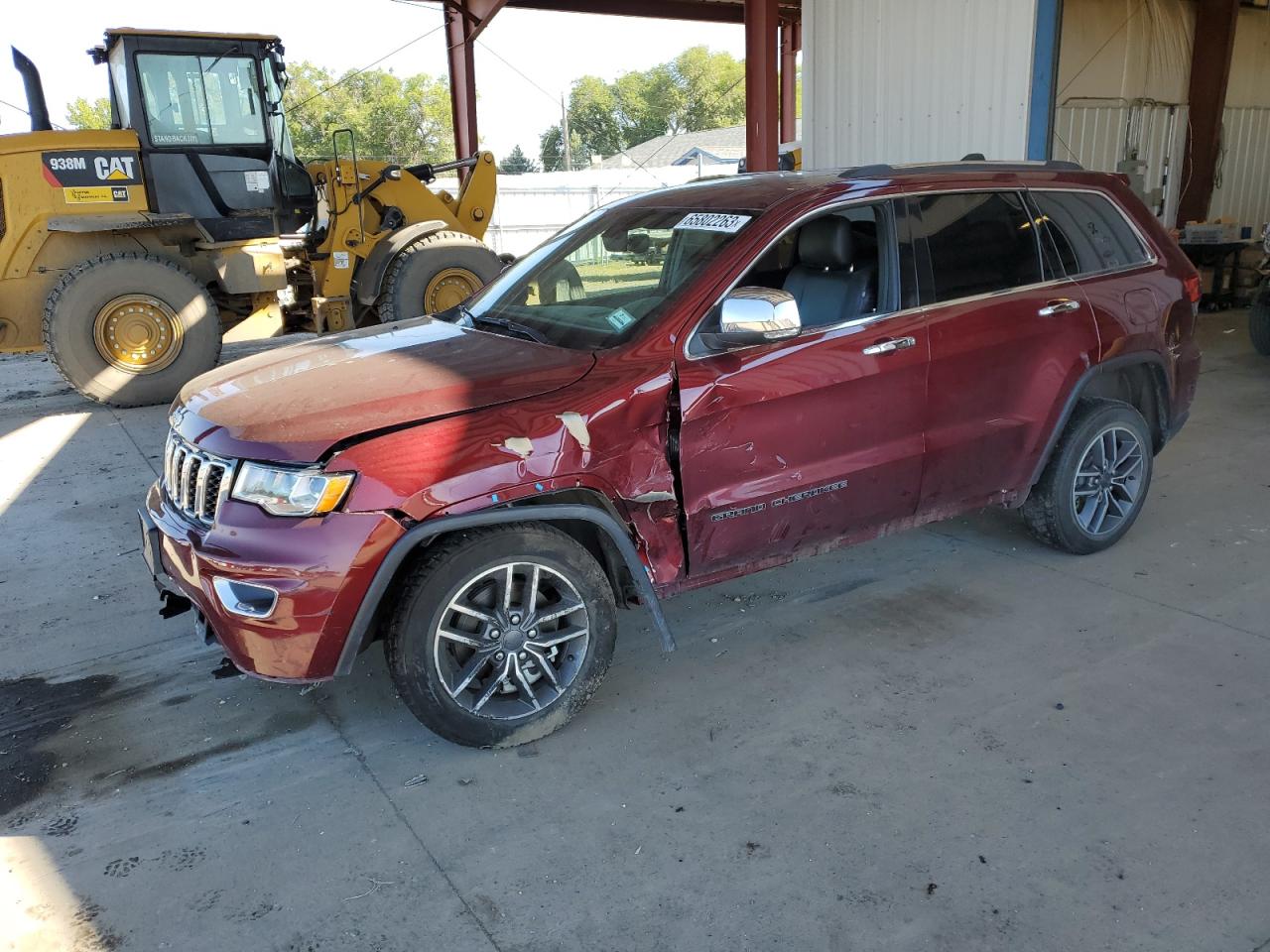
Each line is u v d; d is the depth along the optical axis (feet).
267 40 30.76
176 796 9.94
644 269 12.16
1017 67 28.04
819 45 34.22
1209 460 20.35
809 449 11.76
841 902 8.20
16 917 8.26
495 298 13.57
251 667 9.61
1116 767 9.98
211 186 30.83
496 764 10.39
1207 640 12.61
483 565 9.88
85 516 18.74
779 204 11.86
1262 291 30.04
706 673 12.20
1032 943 7.70
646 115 285.84
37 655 13.08
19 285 28.71
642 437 10.59
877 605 13.98
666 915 8.13
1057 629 13.05
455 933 8.01
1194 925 7.83
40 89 29.48
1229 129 50.26
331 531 9.22
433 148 219.82
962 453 13.19
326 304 32.94
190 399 11.19
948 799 9.53
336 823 9.46
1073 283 13.98
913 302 12.46
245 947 7.89
